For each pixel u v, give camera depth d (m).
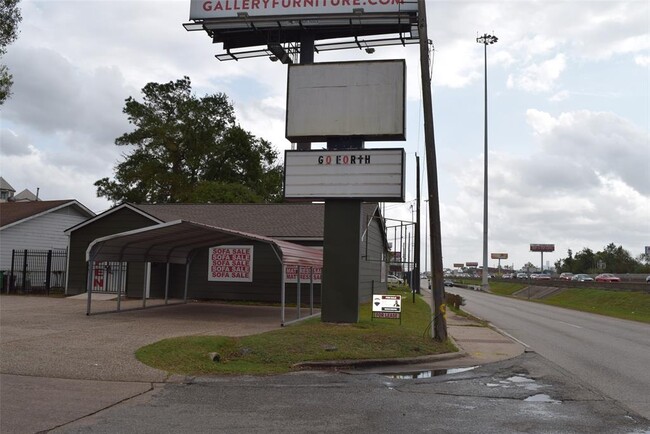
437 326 14.42
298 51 26.22
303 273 24.97
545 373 11.33
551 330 21.77
